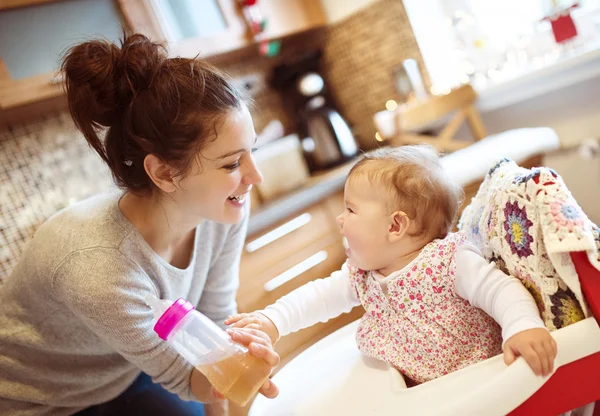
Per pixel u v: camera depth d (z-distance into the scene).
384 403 0.77
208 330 0.78
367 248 0.91
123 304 0.93
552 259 0.71
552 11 2.10
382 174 0.90
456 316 0.86
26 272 1.02
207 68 0.89
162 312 0.81
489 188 0.92
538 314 0.74
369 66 2.54
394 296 0.89
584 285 0.71
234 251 1.24
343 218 0.94
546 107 2.14
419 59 2.34
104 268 0.93
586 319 0.71
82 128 0.93
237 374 0.77
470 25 2.38
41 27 1.81
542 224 0.73
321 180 2.17
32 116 2.04
